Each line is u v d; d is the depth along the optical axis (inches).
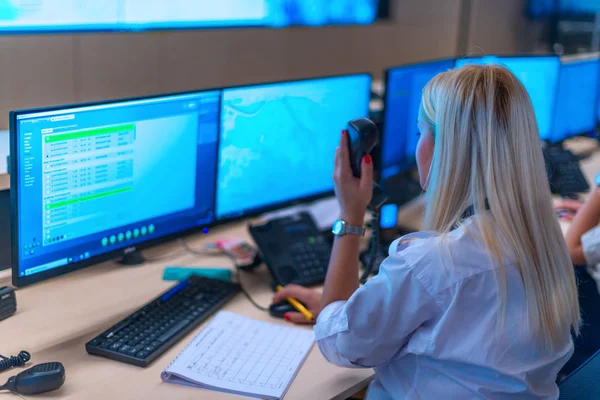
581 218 79.3
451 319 41.2
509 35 186.5
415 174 94.9
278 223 70.5
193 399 46.3
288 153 71.9
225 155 65.8
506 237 41.7
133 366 50.0
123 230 58.7
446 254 41.8
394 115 79.9
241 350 52.5
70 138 52.4
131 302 59.8
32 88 96.8
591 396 50.5
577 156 116.6
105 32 106.3
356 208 54.3
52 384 45.6
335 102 75.0
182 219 63.9
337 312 46.8
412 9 170.6
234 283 64.1
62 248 54.3
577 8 184.1
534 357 41.8
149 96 57.2
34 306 58.1
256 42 135.6
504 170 41.9
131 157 57.4
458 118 42.8
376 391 47.6
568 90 112.5
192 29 121.9
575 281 44.8
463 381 41.9
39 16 95.9
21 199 50.4
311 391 48.2
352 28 157.2
